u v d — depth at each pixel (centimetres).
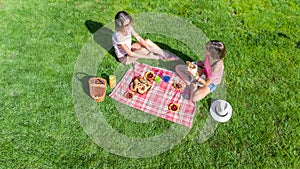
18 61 602
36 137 505
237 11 729
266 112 552
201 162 493
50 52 624
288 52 646
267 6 743
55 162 482
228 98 570
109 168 482
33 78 578
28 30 659
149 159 494
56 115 533
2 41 632
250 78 601
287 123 538
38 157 484
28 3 715
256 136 521
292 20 711
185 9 730
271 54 641
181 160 495
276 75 607
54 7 712
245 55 637
